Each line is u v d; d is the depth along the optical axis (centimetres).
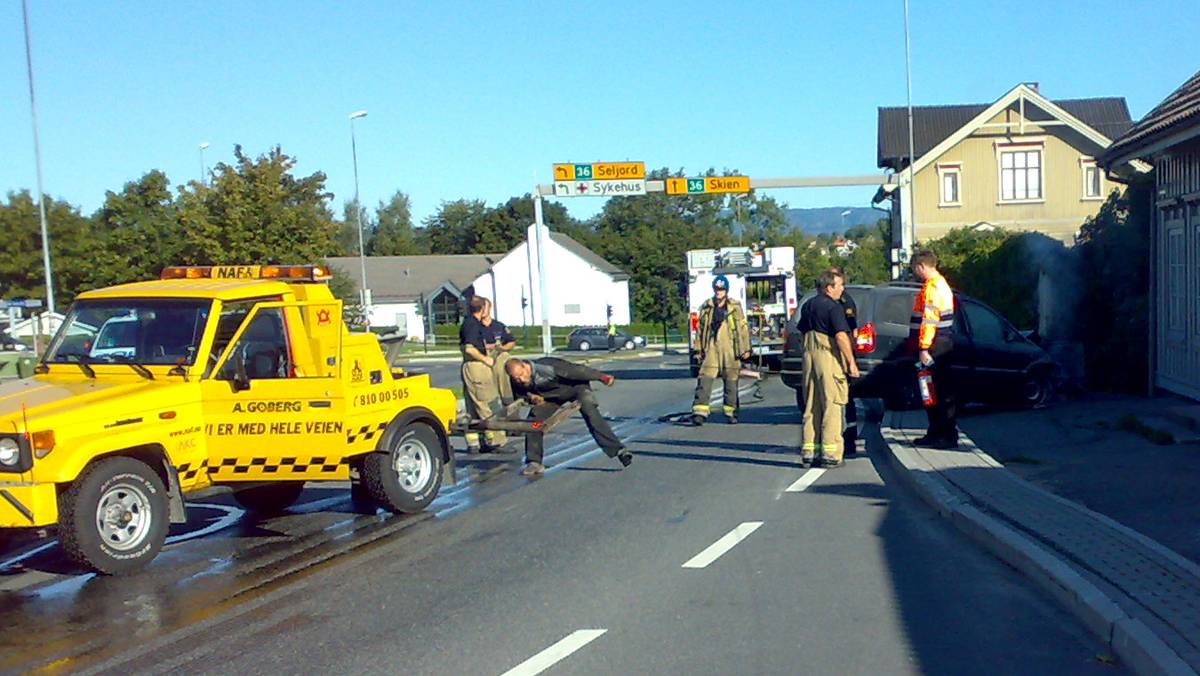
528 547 873
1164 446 1165
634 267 8581
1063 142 4153
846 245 7712
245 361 962
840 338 1142
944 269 2286
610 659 600
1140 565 688
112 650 654
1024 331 1905
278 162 3681
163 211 4397
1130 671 552
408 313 8006
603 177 3094
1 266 5216
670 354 4759
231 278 1032
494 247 11056
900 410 1512
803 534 871
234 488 970
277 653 636
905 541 836
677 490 1077
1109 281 1895
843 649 600
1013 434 1327
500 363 1398
